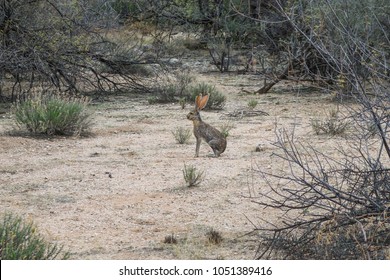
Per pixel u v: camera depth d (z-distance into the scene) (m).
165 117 26.47
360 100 11.44
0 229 10.55
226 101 30.67
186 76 34.88
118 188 16.00
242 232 12.80
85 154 19.77
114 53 32.44
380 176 11.45
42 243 11.19
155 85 33.00
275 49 33.72
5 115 25.86
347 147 20.00
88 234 12.77
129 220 13.66
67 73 30.31
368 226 10.97
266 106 28.94
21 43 28.83
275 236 12.01
